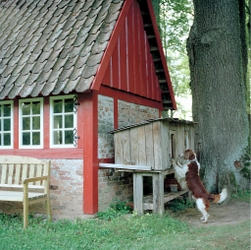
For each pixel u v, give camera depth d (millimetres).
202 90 10547
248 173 10047
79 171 7344
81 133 7371
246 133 10398
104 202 7656
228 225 6773
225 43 10297
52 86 7168
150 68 10430
